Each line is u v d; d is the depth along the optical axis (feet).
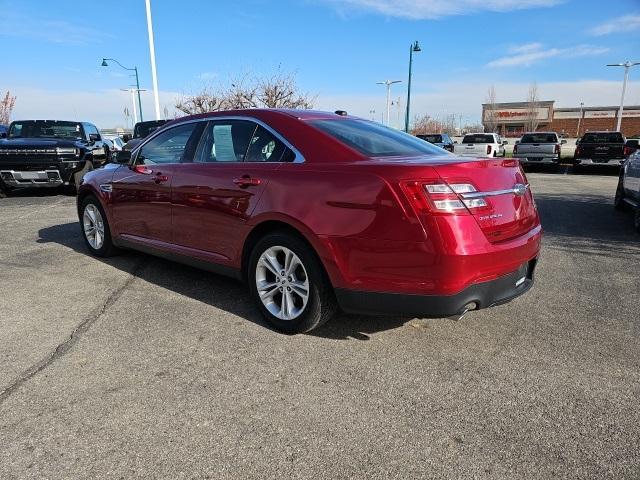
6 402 9.41
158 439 8.38
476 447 8.17
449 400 9.52
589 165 65.77
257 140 13.04
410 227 9.91
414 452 8.05
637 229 25.17
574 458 7.90
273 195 11.93
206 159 14.28
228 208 13.03
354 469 7.68
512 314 13.75
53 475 7.54
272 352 11.43
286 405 9.34
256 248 12.48
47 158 36.06
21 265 18.25
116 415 9.03
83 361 11.00
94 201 18.84
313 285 11.48
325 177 11.12
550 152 70.49
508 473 7.59
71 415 9.02
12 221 27.22
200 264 14.46
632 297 15.16
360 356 11.25
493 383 10.13
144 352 11.43
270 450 8.11
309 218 11.14
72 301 14.60
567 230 25.48
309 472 7.62
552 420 8.89
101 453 8.04
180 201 14.57
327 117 13.46
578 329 12.77
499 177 10.91
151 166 15.89
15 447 8.16
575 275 17.42
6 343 11.85
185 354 11.32
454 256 9.76
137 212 16.49
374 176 10.35
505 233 10.80
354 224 10.53
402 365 10.86
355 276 10.68
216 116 14.43
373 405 9.34
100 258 19.21
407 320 13.20
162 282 16.31
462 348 11.67
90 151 39.22
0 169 35.60
